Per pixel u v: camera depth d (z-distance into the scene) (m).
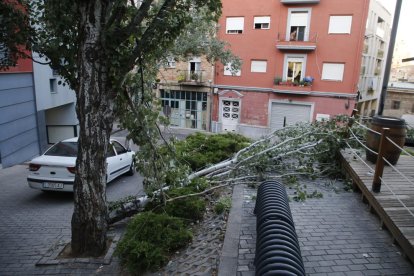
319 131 7.87
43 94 14.94
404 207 4.73
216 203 6.28
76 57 5.09
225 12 23.67
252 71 23.88
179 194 6.28
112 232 6.03
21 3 5.67
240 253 4.29
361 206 5.81
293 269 2.80
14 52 6.07
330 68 21.77
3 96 11.91
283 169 7.79
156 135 5.84
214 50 16.58
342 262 4.04
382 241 4.57
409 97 32.22
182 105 26.53
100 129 4.80
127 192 9.00
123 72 4.68
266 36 22.97
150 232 4.88
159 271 4.48
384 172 6.14
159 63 9.47
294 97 22.84
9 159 12.32
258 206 4.54
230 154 9.89
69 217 6.92
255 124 24.56
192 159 8.58
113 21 4.57
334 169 7.46
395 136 6.40
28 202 7.91
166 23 4.69
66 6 4.82
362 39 20.70
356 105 22.22
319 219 5.26
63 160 7.90
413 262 3.84
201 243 4.94
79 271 4.72
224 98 25.03
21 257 5.13
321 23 21.34
